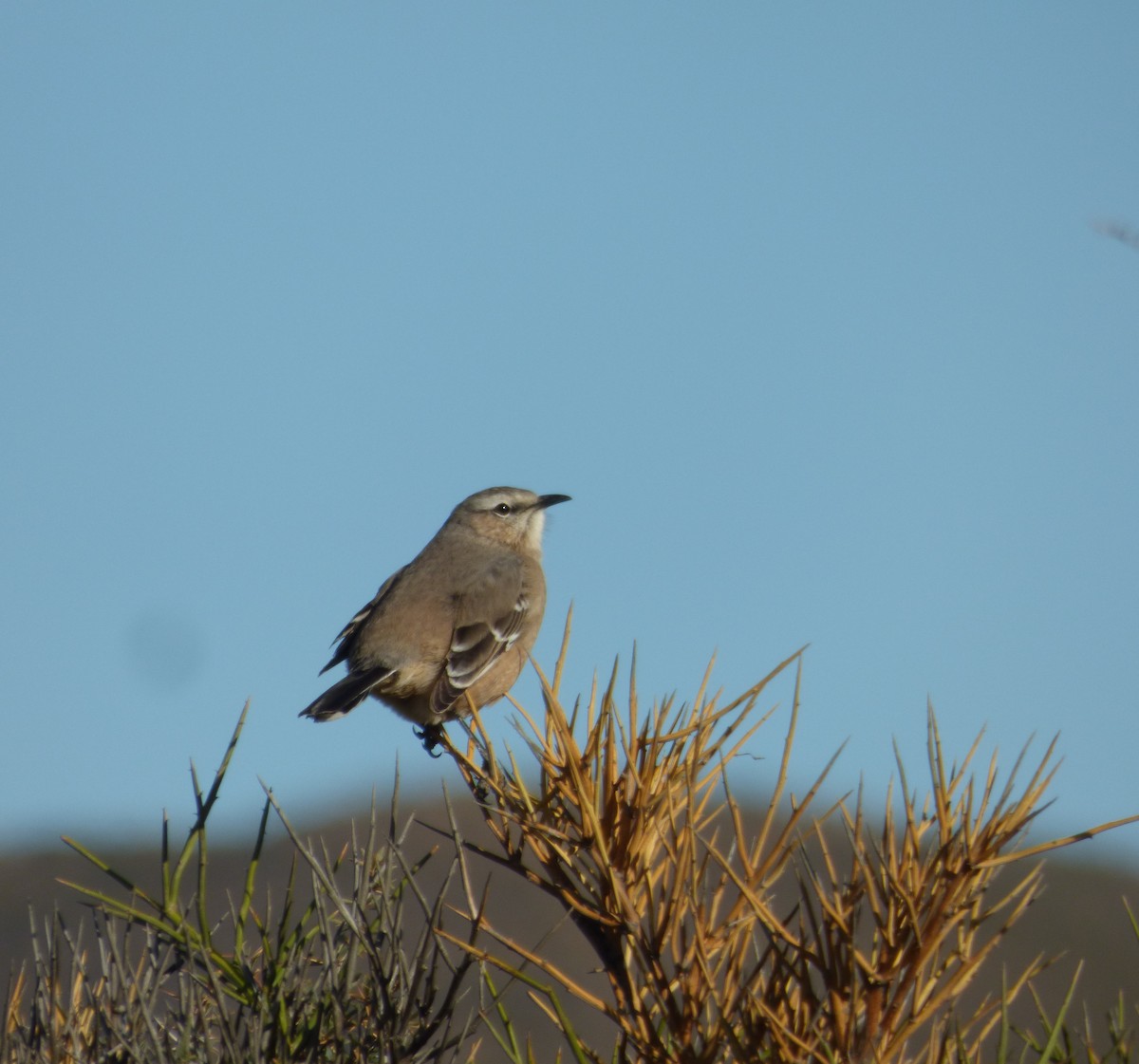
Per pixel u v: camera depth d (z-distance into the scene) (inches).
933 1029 174.6
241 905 208.2
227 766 203.8
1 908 1180.5
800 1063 174.6
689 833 189.8
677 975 184.9
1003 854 179.9
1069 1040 181.6
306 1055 196.2
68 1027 197.6
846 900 179.8
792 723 186.5
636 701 209.6
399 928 202.2
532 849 206.4
